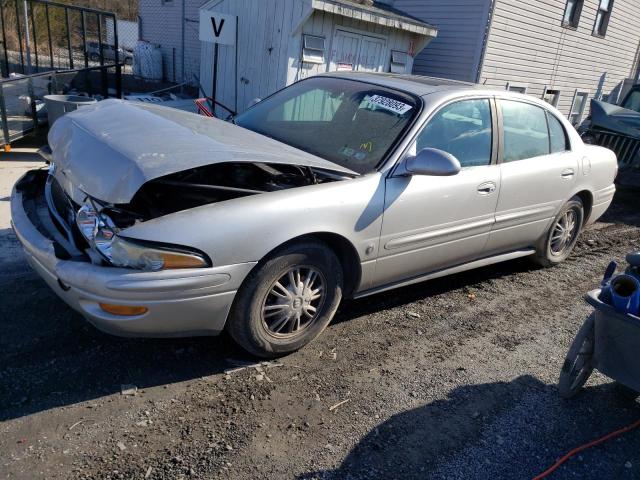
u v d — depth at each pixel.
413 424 2.84
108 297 2.58
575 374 3.17
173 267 2.63
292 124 4.14
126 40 23.98
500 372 3.43
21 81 7.21
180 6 16.27
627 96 10.59
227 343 3.38
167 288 2.62
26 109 7.38
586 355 3.14
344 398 2.98
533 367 3.54
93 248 2.72
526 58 13.38
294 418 2.78
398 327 3.84
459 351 3.62
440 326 3.93
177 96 12.88
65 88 8.23
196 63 15.95
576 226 5.32
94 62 11.36
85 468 2.34
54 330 3.32
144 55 17.12
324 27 9.03
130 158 2.69
